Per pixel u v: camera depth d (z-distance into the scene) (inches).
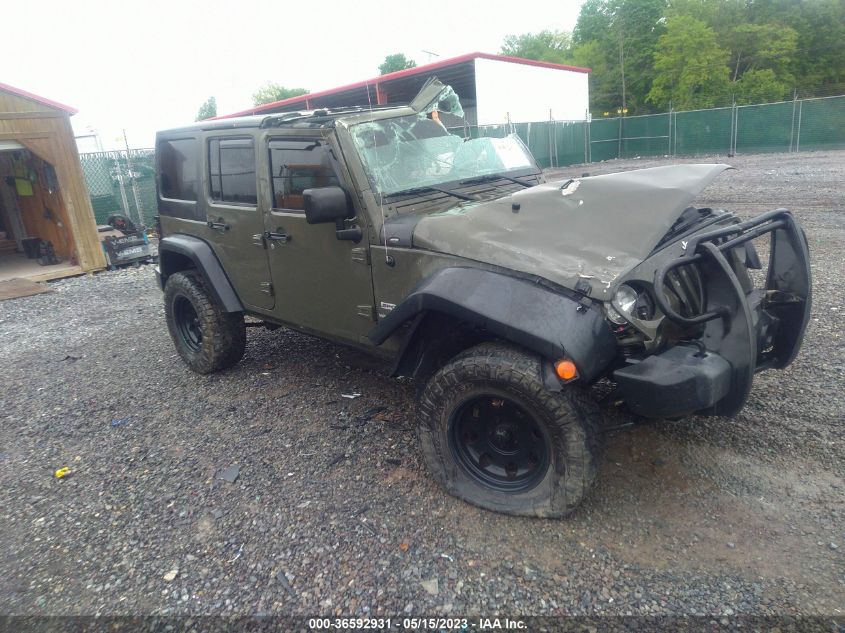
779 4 1870.1
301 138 147.1
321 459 144.3
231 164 173.6
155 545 118.8
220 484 137.7
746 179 615.8
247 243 172.4
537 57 2768.2
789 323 124.6
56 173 423.8
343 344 157.2
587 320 101.8
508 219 122.0
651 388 99.2
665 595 95.4
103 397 196.9
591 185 123.2
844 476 119.7
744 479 121.8
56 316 319.9
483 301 108.2
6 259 510.6
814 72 1850.4
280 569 108.7
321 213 130.2
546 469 111.7
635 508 116.0
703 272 112.2
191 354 207.6
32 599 107.1
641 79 2124.8
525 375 104.5
